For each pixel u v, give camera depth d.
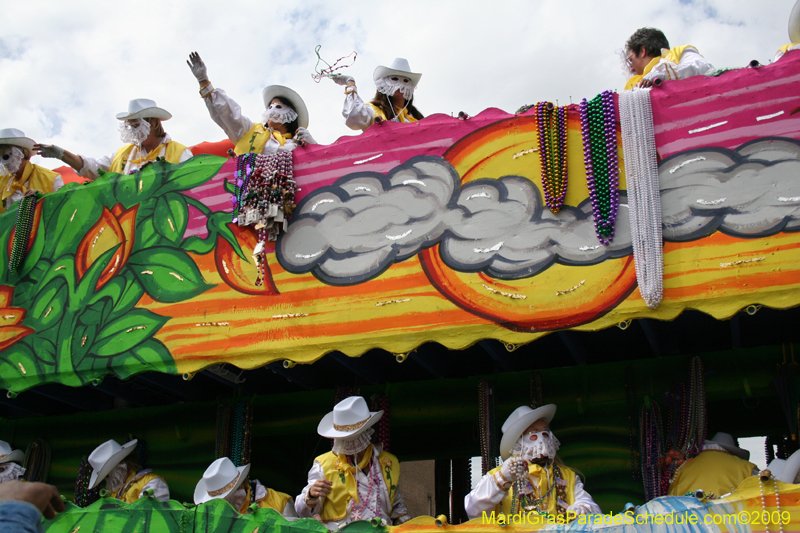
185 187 6.49
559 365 6.51
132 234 6.55
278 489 7.41
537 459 5.30
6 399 7.57
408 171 5.79
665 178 5.07
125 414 7.47
